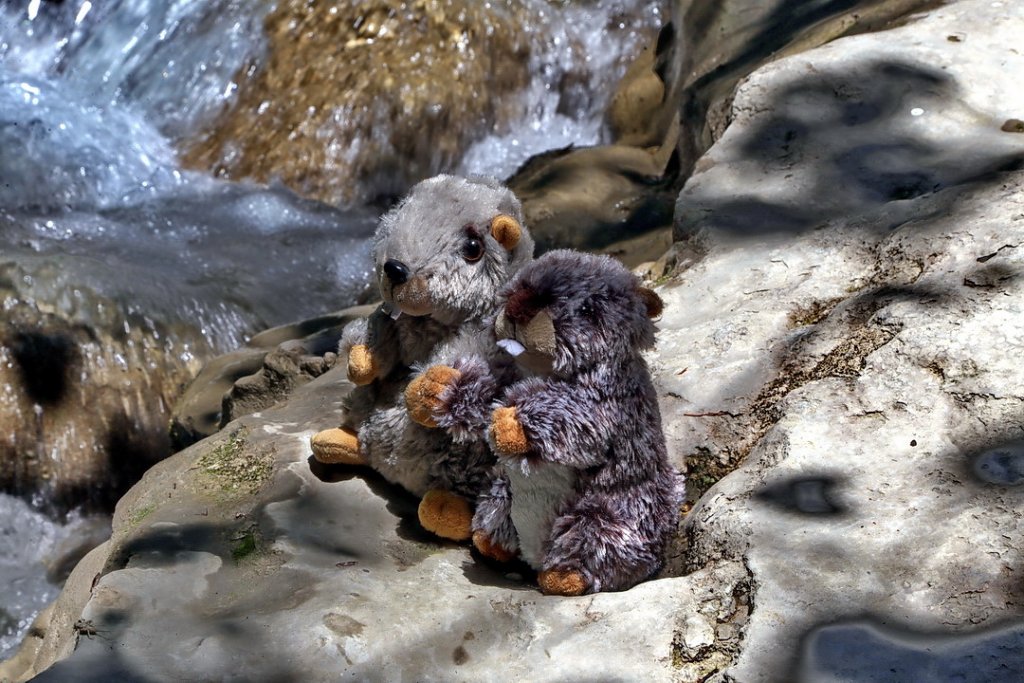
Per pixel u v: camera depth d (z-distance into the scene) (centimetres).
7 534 602
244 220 757
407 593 293
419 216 303
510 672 264
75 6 888
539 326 273
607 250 575
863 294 366
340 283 707
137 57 857
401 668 267
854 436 313
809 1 636
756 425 336
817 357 349
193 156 811
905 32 516
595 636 270
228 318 663
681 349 370
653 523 289
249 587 296
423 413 296
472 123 802
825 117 477
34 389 622
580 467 281
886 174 438
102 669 263
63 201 760
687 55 672
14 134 789
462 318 307
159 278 674
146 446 630
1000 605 254
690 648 262
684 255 427
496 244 302
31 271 643
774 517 288
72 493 619
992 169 428
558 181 651
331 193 788
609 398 277
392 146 793
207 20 859
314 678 263
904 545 272
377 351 320
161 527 322
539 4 837
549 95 820
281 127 805
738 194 446
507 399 280
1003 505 277
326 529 321
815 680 242
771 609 262
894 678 240
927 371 325
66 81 862
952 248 370
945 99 472
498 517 298
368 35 824
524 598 287
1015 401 308
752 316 373
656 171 670
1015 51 497
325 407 393
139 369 635
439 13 822
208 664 265
